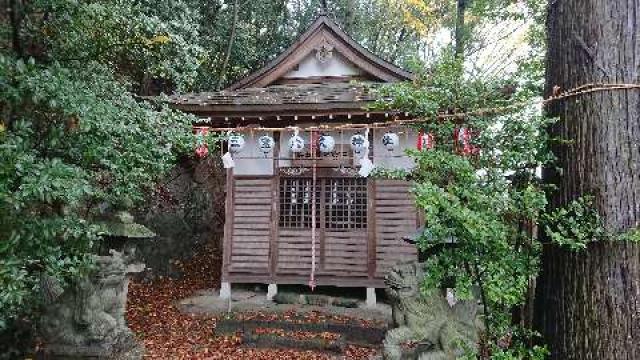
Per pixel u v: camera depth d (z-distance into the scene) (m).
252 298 10.19
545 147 3.54
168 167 5.79
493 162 3.56
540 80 3.91
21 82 3.56
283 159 9.11
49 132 4.10
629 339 3.03
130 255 6.55
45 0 4.76
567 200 3.37
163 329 8.23
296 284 10.03
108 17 5.63
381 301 9.77
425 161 3.42
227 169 10.24
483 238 2.99
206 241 14.39
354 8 19.52
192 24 9.83
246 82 11.03
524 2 6.68
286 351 7.21
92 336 5.41
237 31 15.43
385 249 9.48
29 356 5.44
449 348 4.45
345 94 9.61
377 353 7.05
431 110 3.79
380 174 4.71
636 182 3.19
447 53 4.11
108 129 4.30
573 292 3.27
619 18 3.38
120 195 5.87
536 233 3.69
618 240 3.12
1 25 5.12
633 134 3.25
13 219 3.54
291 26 18.02
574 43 3.52
